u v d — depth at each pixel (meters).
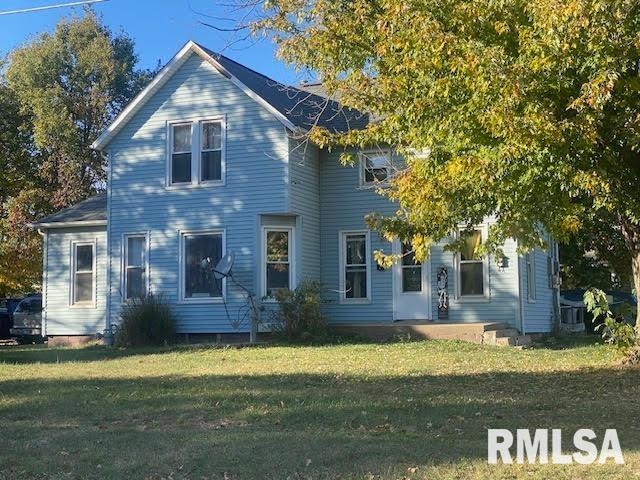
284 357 14.53
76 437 7.38
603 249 26.06
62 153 38.19
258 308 19.06
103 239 22.36
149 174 20.44
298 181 19.67
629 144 9.46
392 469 6.02
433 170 10.33
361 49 12.16
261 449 6.71
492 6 9.51
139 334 18.77
